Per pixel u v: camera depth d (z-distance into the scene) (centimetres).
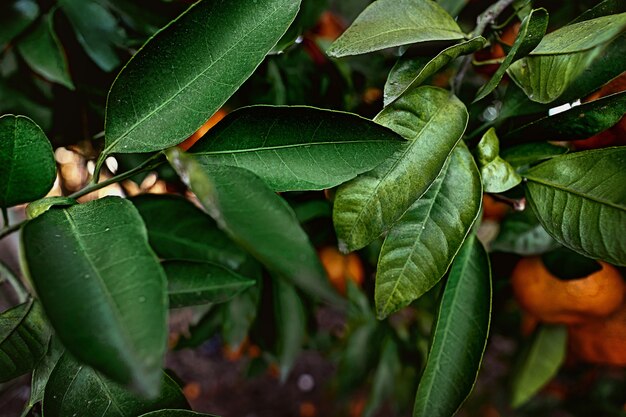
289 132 32
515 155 36
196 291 38
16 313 34
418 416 33
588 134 35
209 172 30
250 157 32
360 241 32
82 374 33
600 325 46
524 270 44
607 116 34
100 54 45
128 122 32
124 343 24
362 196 32
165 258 41
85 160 48
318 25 51
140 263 26
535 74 33
